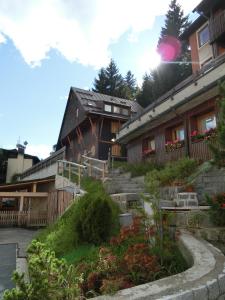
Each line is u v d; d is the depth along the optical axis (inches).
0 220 740.0
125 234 206.5
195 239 183.9
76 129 1161.4
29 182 806.5
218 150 220.8
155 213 192.9
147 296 104.6
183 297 105.0
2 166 1605.6
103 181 471.5
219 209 211.5
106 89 1720.0
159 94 1170.6
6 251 394.9
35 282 116.0
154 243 182.2
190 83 489.1
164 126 551.8
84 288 157.2
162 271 155.8
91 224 256.4
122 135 699.4
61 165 746.2
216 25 630.5
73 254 241.4
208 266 134.9
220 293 118.7
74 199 449.7
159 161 543.5
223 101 222.2
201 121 473.7
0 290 231.5
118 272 161.9
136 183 425.4
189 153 469.7
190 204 283.3
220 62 428.1
